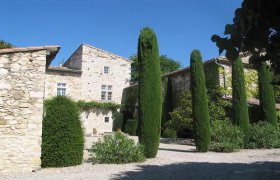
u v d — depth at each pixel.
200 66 14.73
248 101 18.44
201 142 14.02
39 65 9.22
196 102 14.40
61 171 8.71
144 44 12.23
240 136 15.10
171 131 22.14
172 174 8.30
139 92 12.04
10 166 8.57
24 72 9.05
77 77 28.41
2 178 7.73
